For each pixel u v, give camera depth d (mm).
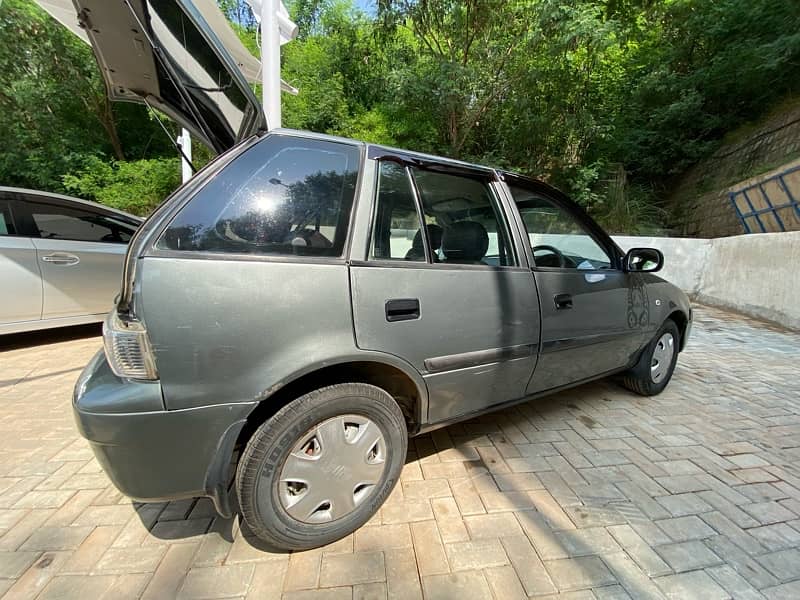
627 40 8773
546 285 2146
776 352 4336
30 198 3738
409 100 8688
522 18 7703
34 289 3666
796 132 7395
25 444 2244
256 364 1331
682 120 9008
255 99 1548
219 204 1358
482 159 9305
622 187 8859
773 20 7746
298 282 1395
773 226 6746
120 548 1533
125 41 1778
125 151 11125
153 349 1209
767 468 2164
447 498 1866
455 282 1795
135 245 1264
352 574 1443
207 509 1763
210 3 3887
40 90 8945
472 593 1380
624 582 1434
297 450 1462
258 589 1371
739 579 1453
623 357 2730
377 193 1659
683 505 1844
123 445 1223
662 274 7215
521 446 2334
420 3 7746
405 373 1661
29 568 1431
